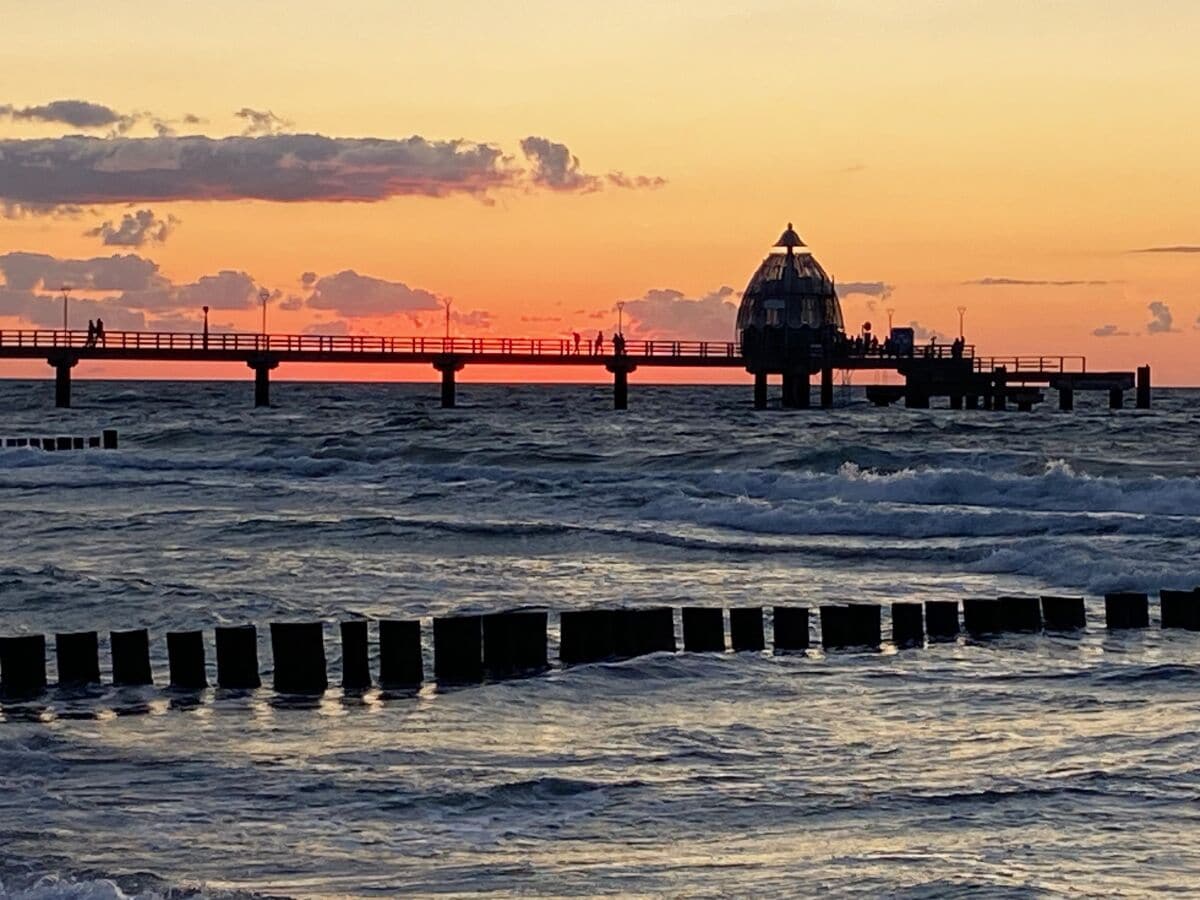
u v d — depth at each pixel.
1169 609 38.62
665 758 26.16
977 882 19.80
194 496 77.19
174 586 45.22
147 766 26.08
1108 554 48.34
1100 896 19.30
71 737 28.30
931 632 37.72
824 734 27.70
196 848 21.62
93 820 22.95
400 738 28.03
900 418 168.00
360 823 22.73
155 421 164.00
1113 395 193.62
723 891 19.75
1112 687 31.19
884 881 19.92
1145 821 22.12
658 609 36.09
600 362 176.62
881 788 24.03
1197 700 29.75
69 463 99.06
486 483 77.69
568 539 56.59
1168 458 98.94
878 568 49.47
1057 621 38.38
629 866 20.73
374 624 39.91
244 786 24.72
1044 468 83.88
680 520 64.06
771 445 105.81
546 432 133.25
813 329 187.75
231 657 33.25
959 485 67.75
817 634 38.34
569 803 23.61
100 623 40.72
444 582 47.19
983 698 30.47
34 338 156.25
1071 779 24.19
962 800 23.28
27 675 32.94
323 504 72.56
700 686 32.16
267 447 113.81
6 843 21.92
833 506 61.72
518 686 32.22
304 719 30.00
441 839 21.95
